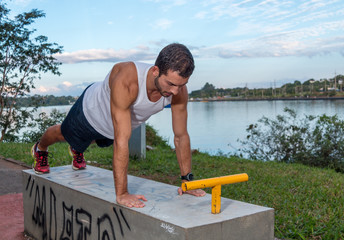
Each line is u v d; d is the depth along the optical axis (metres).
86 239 2.73
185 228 1.89
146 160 7.94
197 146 14.04
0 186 5.66
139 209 2.26
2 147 9.57
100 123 2.90
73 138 3.16
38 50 14.88
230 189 5.40
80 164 3.66
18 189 5.51
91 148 9.86
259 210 2.25
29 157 7.92
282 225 3.79
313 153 9.62
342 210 4.26
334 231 3.58
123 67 2.46
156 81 2.30
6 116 15.04
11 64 14.98
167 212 2.19
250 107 63.59
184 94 2.76
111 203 2.43
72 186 2.94
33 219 3.51
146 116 2.68
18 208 4.46
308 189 5.42
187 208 2.29
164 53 2.20
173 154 9.51
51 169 3.74
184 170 2.84
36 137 13.62
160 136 13.72
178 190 2.66
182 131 2.82
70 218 2.91
